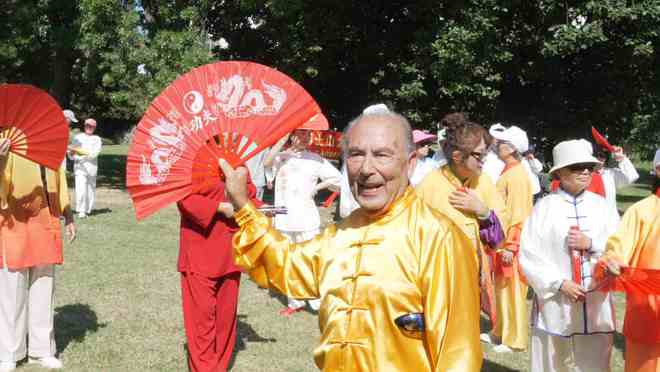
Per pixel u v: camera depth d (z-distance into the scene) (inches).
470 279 99.7
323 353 103.5
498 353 274.7
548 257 194.9
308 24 713.0
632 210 193.2
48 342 239.6
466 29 629.9
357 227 107.3
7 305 229.8
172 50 723.4
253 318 313.1
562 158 197.0
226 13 813.2
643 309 186.1
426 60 657.0
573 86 783.7
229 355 236.2
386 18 730.8
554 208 196.5
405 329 98.8
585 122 788.6
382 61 739.4
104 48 741.9
